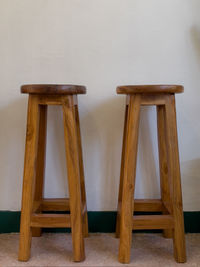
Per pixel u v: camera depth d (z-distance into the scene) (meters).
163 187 1.44
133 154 1.21
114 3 1.46
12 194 1.53
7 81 1.49
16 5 1.45
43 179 1.47
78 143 1.41
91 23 1.47
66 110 1.21
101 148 1.52
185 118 1.52
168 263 1.23
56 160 1.53
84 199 1.45
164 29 1.48
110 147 1.52
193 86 1.50
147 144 1.53
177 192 1.25
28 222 1.24
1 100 1.49
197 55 1.49
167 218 1.25
